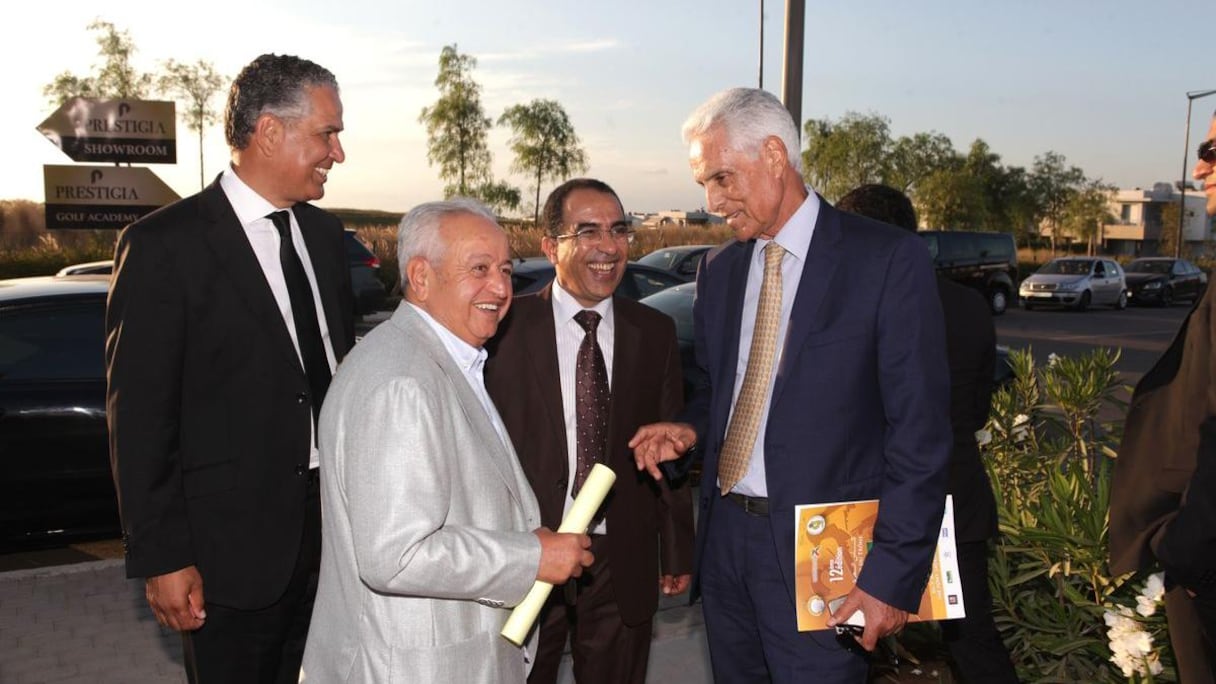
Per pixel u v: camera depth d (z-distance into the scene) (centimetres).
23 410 511
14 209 2281
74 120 930
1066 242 5769
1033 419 483
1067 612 371
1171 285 2903
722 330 279
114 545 605
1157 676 305
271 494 262
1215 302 210
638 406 303
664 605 479
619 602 296
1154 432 227
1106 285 2722
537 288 870
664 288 994
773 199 246
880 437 249
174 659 415
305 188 268
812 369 244
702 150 249
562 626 301
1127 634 293
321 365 279
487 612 212
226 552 259
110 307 249
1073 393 459
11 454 510
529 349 294
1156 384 230
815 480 244
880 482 248
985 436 418
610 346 303
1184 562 198
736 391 272
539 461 291
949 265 2289
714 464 275
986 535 312
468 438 208
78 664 409
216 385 258
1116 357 474
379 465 192
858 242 246
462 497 206
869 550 240
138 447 242
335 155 271
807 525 239
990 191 5078
